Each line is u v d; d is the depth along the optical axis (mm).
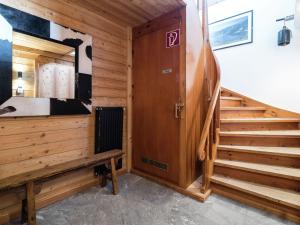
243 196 2129
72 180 2311
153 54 2703
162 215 1895
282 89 3301
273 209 1906
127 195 2293
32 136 1934
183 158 2387
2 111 1685
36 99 1904
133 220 1815
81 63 2291
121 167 2924
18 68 1808
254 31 3605
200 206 2053
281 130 2906
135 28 2943
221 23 4047
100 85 2584
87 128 2457
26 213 1715
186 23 2340
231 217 1857
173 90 2484
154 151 2740
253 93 3646
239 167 2271
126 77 2973
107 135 2590
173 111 2488
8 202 1796
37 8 1922
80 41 2279
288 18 3205
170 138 2537
